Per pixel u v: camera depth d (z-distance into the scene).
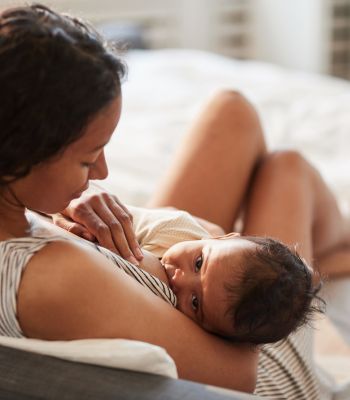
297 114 2.44
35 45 0.74
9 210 0.87
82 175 0.82
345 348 1.64
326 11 3.57
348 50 3.68
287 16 3.71
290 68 3.81
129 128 2.30
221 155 1.47
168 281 1.06
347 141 2.27
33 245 0.84
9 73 0.73
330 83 2.76
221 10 3.78
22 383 0.80
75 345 0.82
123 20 3.65
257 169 1.55
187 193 1.44
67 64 0.74
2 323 0.85
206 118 1.51
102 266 0.87
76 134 0.77
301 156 1.52
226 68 2.90
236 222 1.57
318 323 1.73
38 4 0.81
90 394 0.78
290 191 1.44
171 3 3.71
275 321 0.99
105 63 0.78
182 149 1.50
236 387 0.98
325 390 1.30
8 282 0.82
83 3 3.52
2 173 0.77
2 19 0.76
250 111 1.53
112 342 0.82
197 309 1.02
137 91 2.61
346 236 1.76
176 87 2.66
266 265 1.00
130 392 0.78
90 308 0.84
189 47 3.82
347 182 1.96
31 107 0.73
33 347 0.83
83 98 0.75
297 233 1.40
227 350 0.98
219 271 1.01
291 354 1.20
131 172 2.01
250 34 3.84
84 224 1.04
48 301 0.82
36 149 0.75
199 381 0.94
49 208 0.84
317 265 1.69
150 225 1.13
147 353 0.81
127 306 0.87
